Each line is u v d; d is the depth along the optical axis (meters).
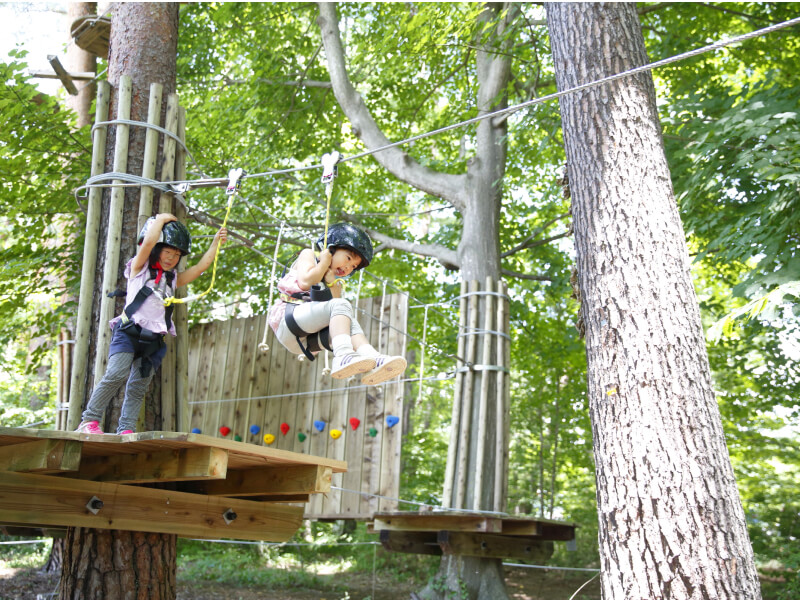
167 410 5.30
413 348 9.20
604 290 4.35
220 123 11.28
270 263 12.56
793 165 6.97
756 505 13.01
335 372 3.92
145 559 5.01
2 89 7.29
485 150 10.57
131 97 5.76
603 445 4.12
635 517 3.84
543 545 9.10
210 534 4.83
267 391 9.12
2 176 7.74
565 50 5.02
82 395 5.11
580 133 4.77
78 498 4.17
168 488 5.18
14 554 11.57
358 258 4.27
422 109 13.87
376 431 8.14
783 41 10.82
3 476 3.90
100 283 5.36
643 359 4.08
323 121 12.95
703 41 11.02
